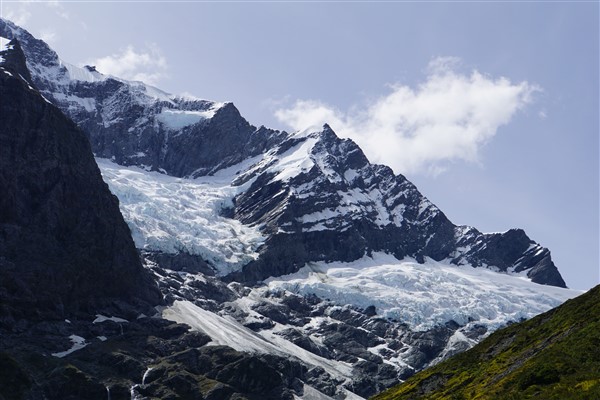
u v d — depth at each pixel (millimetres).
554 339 158250
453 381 175500
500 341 187000
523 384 135250
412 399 180500
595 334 139625
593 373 127500
